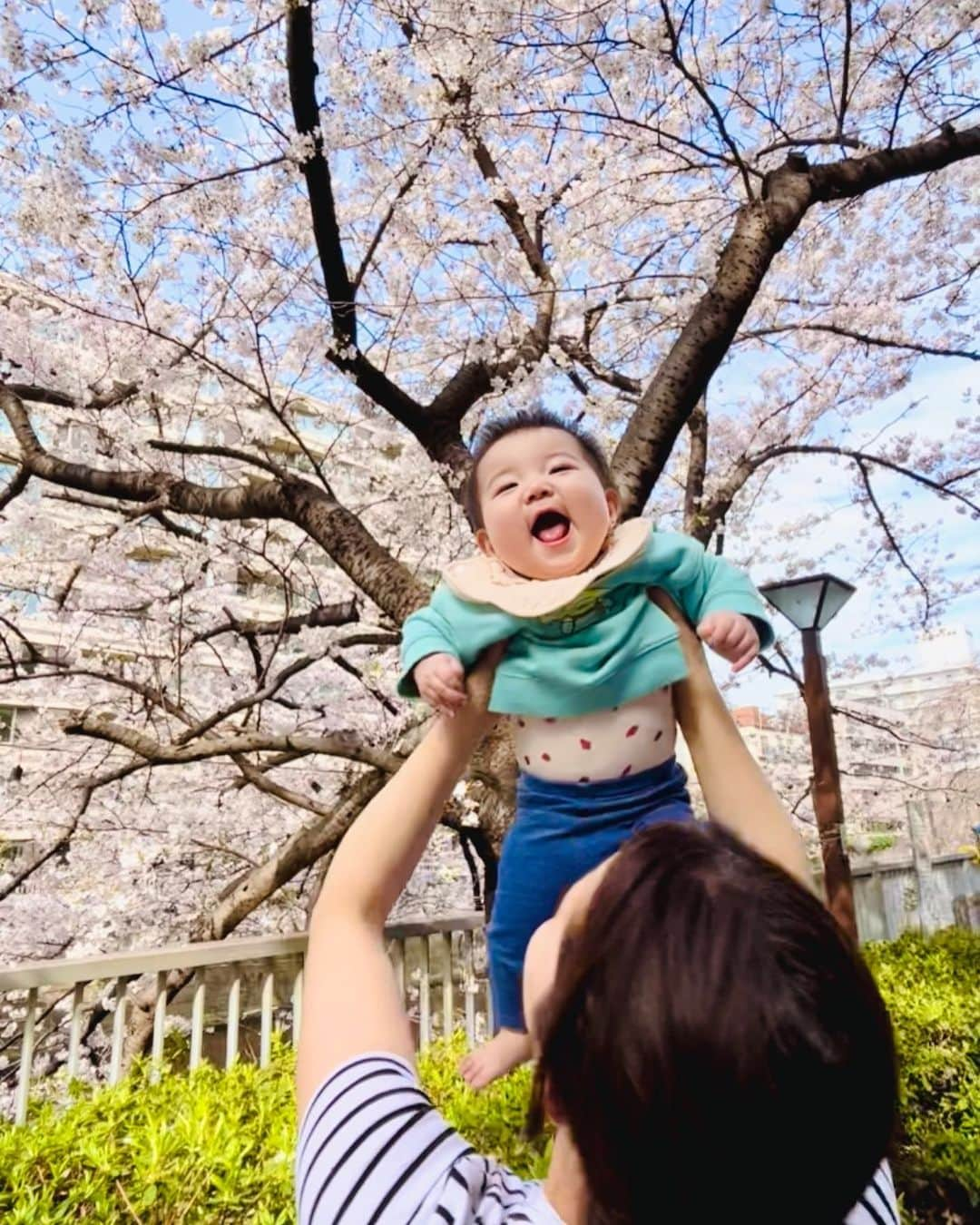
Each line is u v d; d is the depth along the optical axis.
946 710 10.58
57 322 4.98
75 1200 1.85
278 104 4.31
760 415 7.61
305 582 6.86
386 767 4.02
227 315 4.98
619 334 6.56
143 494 4.31
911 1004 3.69
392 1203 0.65
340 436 5.82
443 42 4.27
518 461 1.41
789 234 3.74
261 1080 2.66
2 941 5.13
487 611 1.32
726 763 1.22
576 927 0.67
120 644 6.10
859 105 5.29
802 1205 0.53
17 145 4.45
